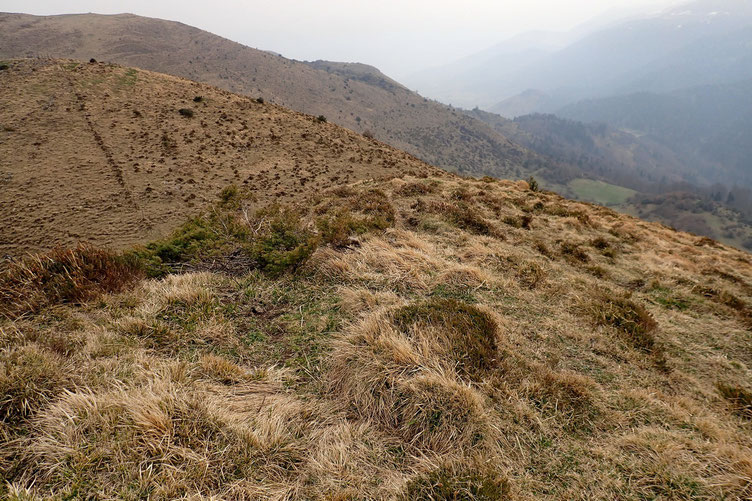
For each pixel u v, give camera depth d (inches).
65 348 124.6
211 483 87.6
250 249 219.6
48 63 1888.5
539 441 109.7
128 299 166.4
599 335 179.6
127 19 7677.2
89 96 1600.6
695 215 7140.8
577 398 127.6
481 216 388.5
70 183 1069.8
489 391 124.7
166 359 129.6
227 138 1496.1
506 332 164.7
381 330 140.6
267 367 136.9
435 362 126.0
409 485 90.7
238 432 99.0
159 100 1697.8
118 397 101.7
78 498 79.0
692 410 135.2
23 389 98.9
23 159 1146.0
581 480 98.7
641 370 158.2
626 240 417.4
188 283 184.5
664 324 215.0
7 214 905.5
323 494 90.5
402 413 112.7
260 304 179.0
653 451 109.0
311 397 124.3
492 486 90.0
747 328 220.5
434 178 625.3
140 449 89.2
